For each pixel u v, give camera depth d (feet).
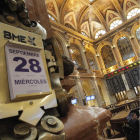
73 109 2.38
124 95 55.21
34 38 1.67
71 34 52.42
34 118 1.28
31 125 1.22
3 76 1.23
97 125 2.01
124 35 55.98
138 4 52.65
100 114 2.31
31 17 3.46
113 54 57.98
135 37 53.06
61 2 50.29
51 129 1.32
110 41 59.36
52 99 1.62
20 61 1.38
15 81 1.23
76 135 1.54
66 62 2.94
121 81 55.42
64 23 53.31
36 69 1.49
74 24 58.13
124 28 55.52
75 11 55.83
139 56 50.93
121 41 57.21
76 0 50.75
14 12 1.67
